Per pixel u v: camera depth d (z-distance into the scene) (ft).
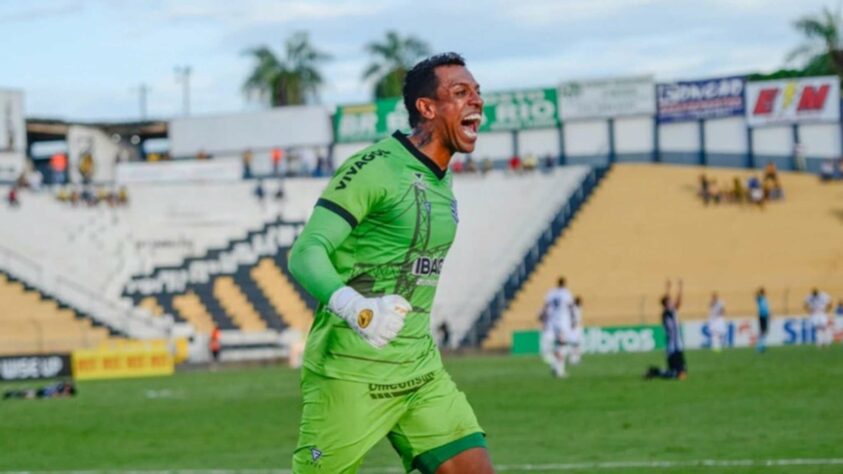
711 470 65.31
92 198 283.79
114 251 276.21
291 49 400.06
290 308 265.54
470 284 271.08
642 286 257.75
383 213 31.76
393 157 32.04
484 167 291.38
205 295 269.64
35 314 258.57
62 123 339.77
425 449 33.53
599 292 258.37
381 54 389.60
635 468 67.41
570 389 129.49
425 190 32.24
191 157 339.36
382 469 71.56
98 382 198.90
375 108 323.37
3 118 314.76
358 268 32.19
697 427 86.94
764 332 201.16
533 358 215.92
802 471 63.67
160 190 288.71
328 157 326.65
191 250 279.28
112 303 266.16
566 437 84.64
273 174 321.73
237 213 287.48
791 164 292.20
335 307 28.96
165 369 226.79
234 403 132.26
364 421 32.78
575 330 158.71
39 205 280.51
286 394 144.15
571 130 311.06
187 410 125.29
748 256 262.06
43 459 85.51
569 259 269.03
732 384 125.49
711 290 253.24
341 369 32.63
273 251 280.92
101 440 97.86
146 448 90.48
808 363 158.71
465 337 250.98
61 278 268.00
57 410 133.80
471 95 32.53
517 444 81.56
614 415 98.68
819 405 99.45
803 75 310.45
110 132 347.77
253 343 249.75
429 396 33.53
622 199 283.79
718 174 291.99
